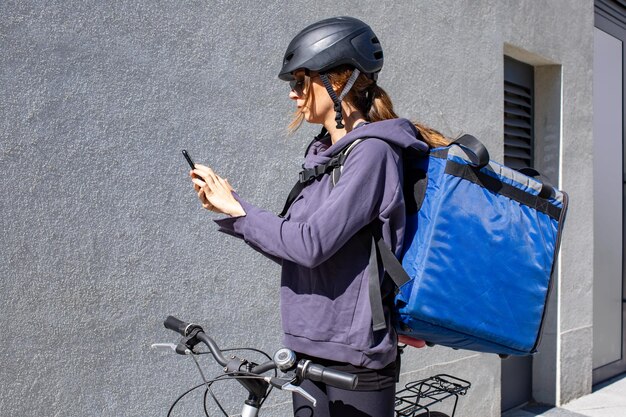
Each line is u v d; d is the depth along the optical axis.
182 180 2.88
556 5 5.16
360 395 1.88
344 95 1.92
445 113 4.18
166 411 2.82
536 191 2.05
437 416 2.56
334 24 1.92
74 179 2.54
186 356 2.89
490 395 4.49
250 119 3.13
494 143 4.59
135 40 2.72
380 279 1.81
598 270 5.85
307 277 1.88
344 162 1.83
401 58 3.89
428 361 4.03
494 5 4.57
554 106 5.24
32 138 2.43
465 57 4.34
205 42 2.96
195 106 2.92
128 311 2.70
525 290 1.96
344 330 1.83
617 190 6.09
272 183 3.21
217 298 3.00
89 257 2.58
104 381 2.63
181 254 2.87
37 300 2.44
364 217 1.76
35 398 2.43
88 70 2.58
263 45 3.18
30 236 2.42
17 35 2.40
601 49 5.92
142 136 2.74
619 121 6.12
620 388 5.67
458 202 1.91
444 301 1.85
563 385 5.16
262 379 1.72
